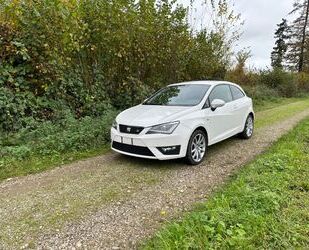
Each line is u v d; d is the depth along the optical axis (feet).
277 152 20.24
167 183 16.07
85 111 28.94
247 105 26.30
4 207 13.47
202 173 17.62
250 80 77.00
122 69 32.07
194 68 42.22
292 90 84.38
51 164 19.31
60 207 13.41
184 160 18.92
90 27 27.84
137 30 30.04
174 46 35.32
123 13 28.50
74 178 16.93
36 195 14.70
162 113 18.60
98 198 14.29
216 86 22.62
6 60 25.50
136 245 10.55
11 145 21.85
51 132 23.85
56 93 27.78
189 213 12.49
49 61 25.81
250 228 10.45
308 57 130.52
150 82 35.19
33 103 26.02
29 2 24.66
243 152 22.26
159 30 32.45
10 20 25.07
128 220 12.22
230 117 23.09
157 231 11.34
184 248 9.54
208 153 21.95
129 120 18.49
